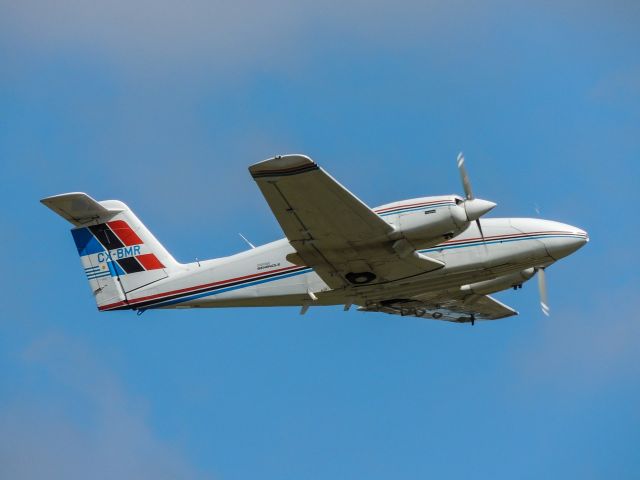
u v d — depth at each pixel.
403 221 62.47
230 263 72.06
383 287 68.94
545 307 69.69
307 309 71.44
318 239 62.09
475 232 68.88
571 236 68.56
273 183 56.28
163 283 73.56
